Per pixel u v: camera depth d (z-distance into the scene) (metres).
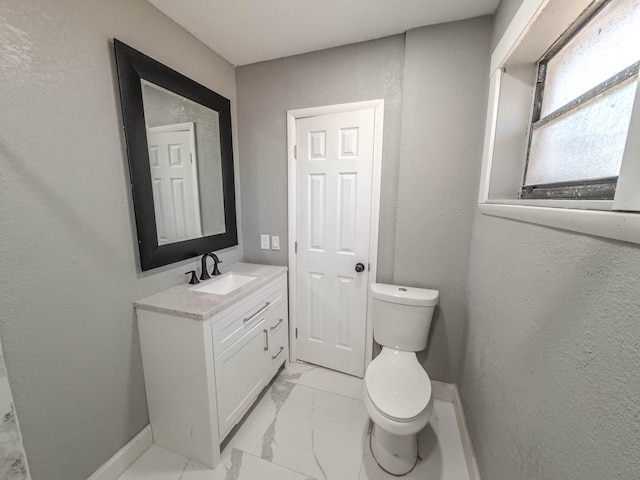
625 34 0.61
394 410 1.16
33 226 0.94
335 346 2.02
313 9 1.35
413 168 1.61
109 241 1.18
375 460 1.36
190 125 1.56
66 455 1.07
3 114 0.85
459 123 1.50
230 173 1.92
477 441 1.21
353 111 1.70
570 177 0.81
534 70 1.08
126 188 1.24
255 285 1.58
